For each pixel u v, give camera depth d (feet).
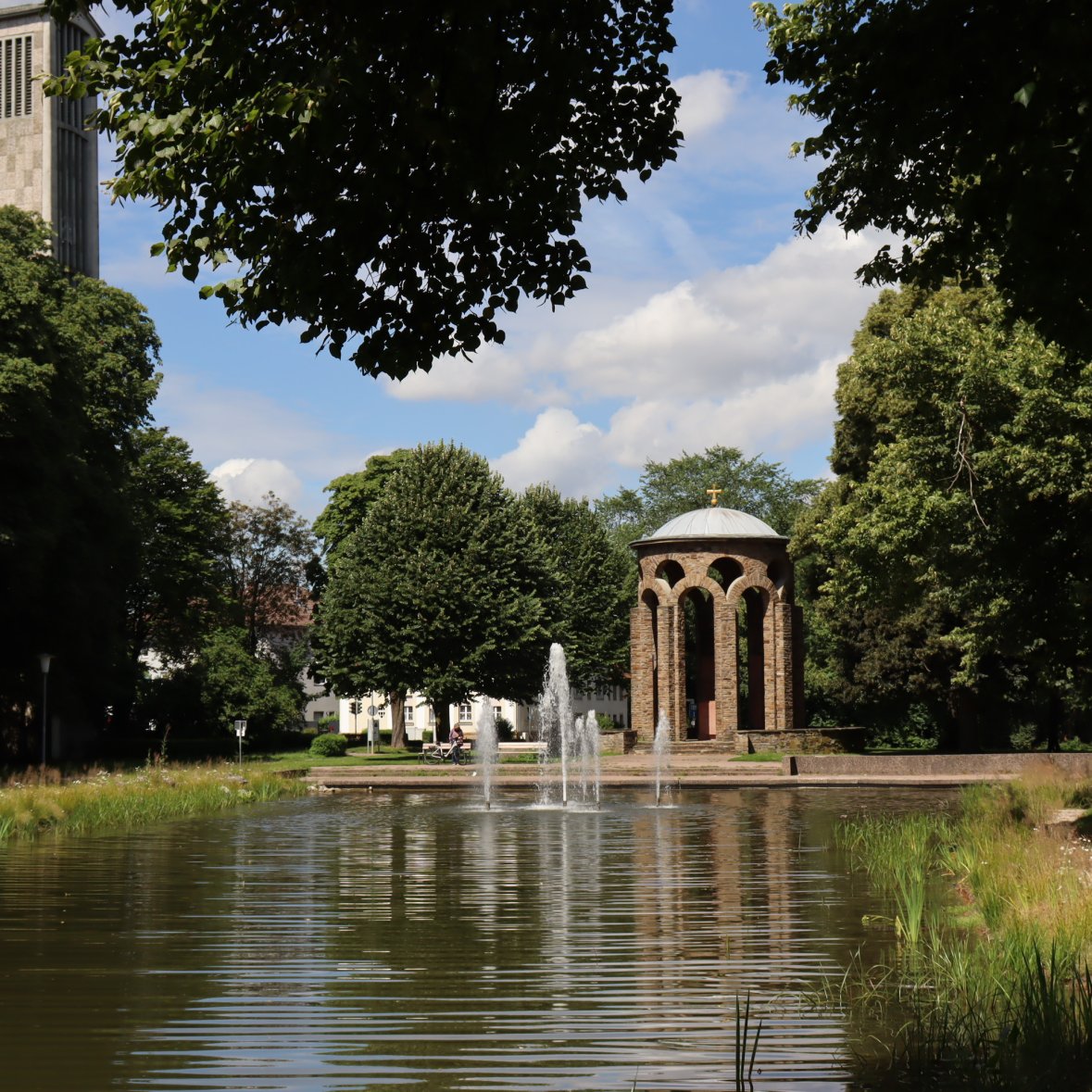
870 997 34.88
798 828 85.20
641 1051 30.07
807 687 217.56
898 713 186.60
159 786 103.81
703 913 49.03
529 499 233.55
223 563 246.68
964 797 98.22
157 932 45.27
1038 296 31.58
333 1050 30.22
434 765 155.63
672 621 164.76
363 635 175.42
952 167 36.94
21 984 36.96
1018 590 80.43
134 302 178.29
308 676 250.37
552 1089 27.32
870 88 30.22
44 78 30.40
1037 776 90.53
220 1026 32.32
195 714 190.49
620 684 257.75
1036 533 77.82
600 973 38.45
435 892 55.21
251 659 197.57
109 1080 27.96
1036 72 26.61
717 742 161.07
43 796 88.84
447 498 176.55
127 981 37.32
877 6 35.45
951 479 79.56
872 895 53.11
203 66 27.89
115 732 188.14
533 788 133.18
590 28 30.55
